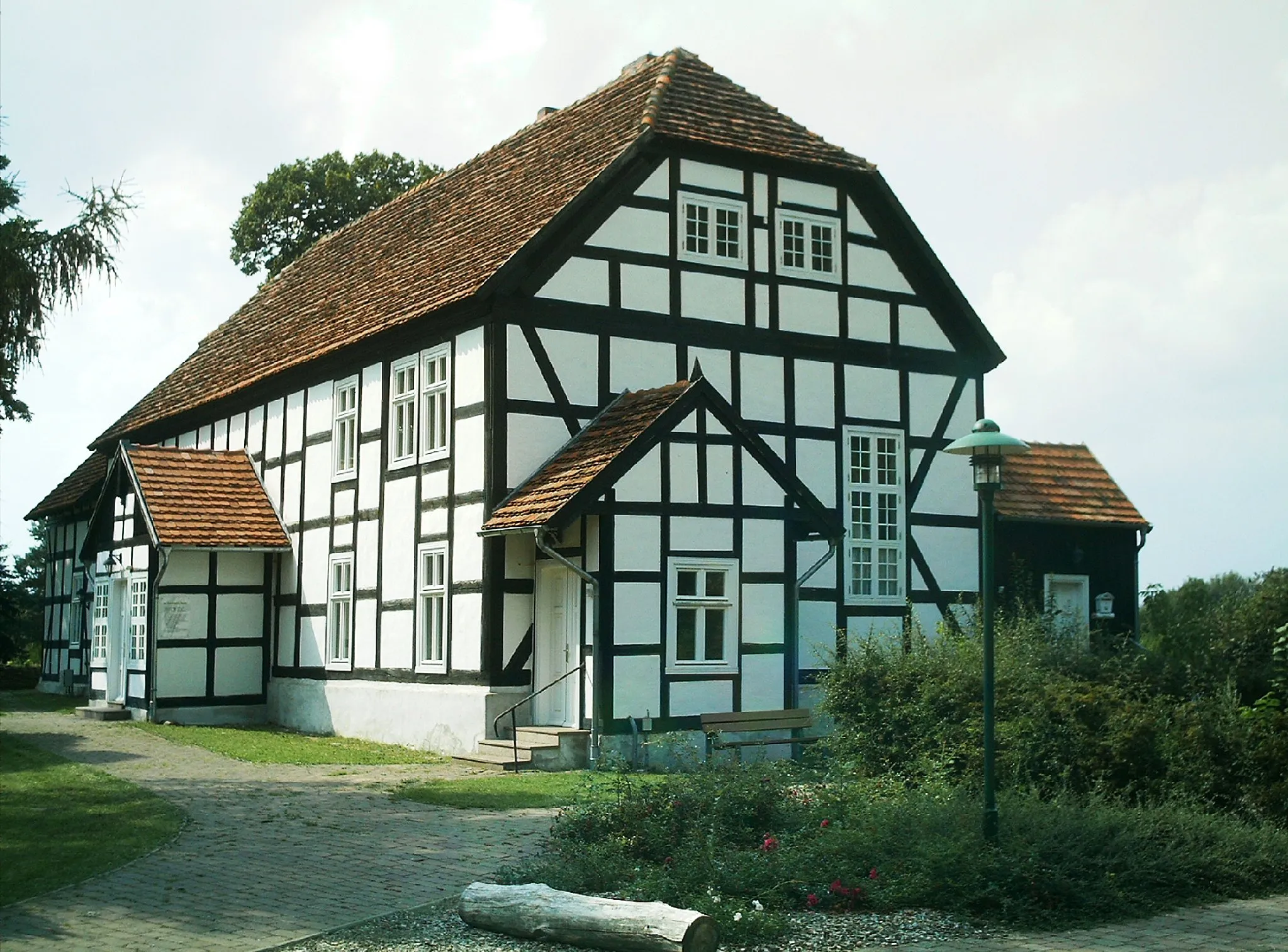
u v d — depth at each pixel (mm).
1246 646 15578
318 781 15562
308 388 23688
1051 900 9219
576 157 20359
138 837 11859
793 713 17406
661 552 17109
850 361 21312
